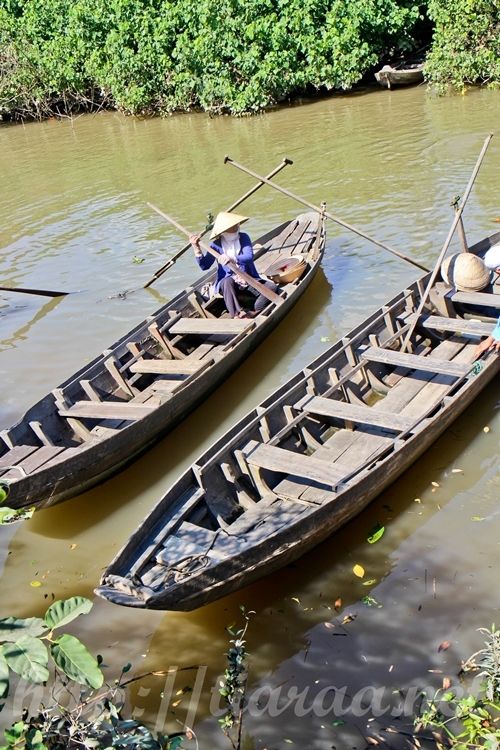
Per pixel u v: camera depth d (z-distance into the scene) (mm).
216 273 8875
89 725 3643
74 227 12578
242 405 7598
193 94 20062
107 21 21094
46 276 10812
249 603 5156
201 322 8148
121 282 10297
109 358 7578
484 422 6543
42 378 8203
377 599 5008
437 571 5137
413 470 6117
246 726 4320
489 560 5137
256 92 18359
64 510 6461
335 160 13789
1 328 9438
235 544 5164
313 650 4734
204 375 7219
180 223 12016
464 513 5598
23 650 2877
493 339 6500
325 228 10297
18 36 22875
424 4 19000
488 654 4383
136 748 3434
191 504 5426
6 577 5703
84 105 23031
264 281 8758
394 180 12242
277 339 8547
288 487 5840
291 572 5352
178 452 7066
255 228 11312
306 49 18391
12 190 15234
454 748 3900
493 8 16359
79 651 2926
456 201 7902
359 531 5613
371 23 18266
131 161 16219
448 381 6934
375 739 4129
